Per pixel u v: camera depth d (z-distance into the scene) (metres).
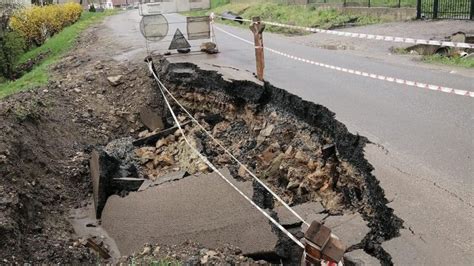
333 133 7.01
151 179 8.46
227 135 9.67
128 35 19.69
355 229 5.12
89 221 7.50
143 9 20.48
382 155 5.76
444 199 4.71
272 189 7.48
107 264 6.12
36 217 6.86
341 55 12.94
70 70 14.09
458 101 7.68
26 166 7.74
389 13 19.42
